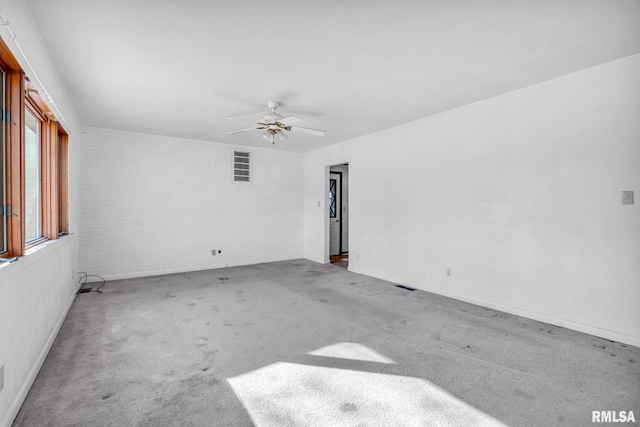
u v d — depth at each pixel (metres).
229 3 2.01
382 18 2.19
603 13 2.14
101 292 4.46
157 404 1.94
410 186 4.81
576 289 3.12
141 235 5.48
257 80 3.23
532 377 2.26
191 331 3.08
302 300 4.12
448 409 1.90
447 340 2.89
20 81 2.02
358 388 2.12
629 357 2.55
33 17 2.13
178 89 3.46
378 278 5.38
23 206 2.04
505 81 3.30
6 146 1.99
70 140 3.87
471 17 2.18
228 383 2.17
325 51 2.65
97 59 2.76
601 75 2.94
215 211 6.21
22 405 1.91
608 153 2.91
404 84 3.35
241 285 4.89
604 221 2.94
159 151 5.64
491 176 3.79
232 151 6.39
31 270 2.18
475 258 3.97
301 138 5.88
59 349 2.67
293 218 7.28
